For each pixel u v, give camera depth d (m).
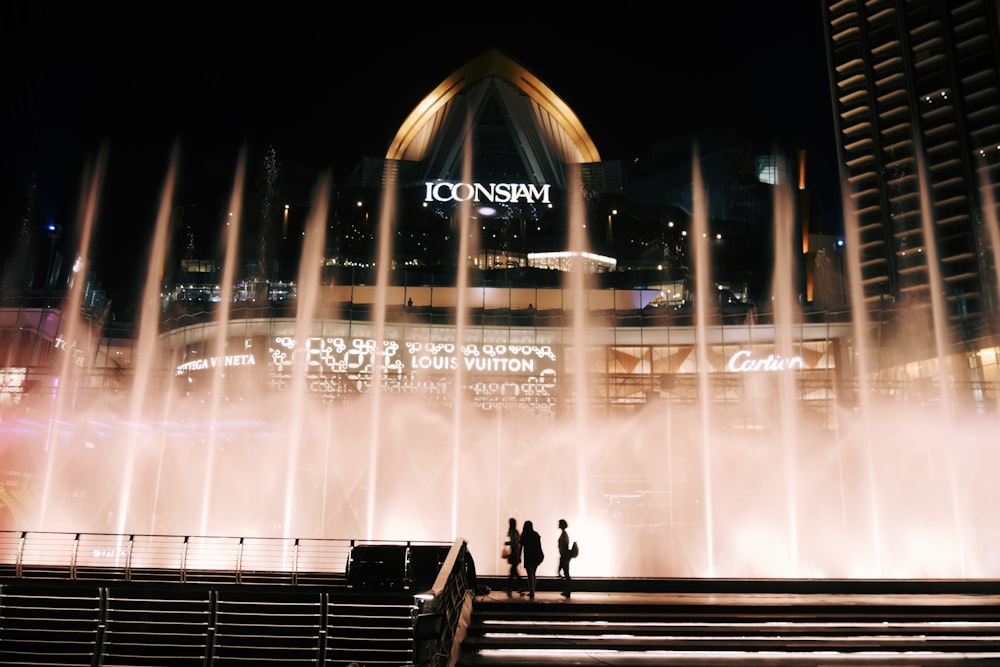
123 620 15.80
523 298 62.72
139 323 62.31
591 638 14.41
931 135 83.56
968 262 77.62
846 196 89.00
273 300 54.69
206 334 56.50
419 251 74.56
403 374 48.56
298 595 17.53
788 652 13.95
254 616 16.83
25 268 76.06
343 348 53.03
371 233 77.00
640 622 15.35
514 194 79.94
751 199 105.88
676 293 67.56
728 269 83.38
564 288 63.16
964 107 81.25
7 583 17.30
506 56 96.81
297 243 75.25
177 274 79.19
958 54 83.00
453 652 12.74
